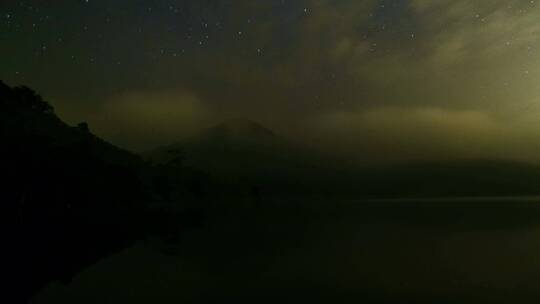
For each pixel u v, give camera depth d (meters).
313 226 43.06
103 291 15.42
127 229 40.22
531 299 13.91
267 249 26.55
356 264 21.00
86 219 50.62
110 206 68.69
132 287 16.12
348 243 29.05
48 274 18.91
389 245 27.73
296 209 83.81
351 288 15.69
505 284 16.11
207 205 93.50
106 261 22.47
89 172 63.53
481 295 14.46
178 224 46.00
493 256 23.05
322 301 13.89
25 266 21.05
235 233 36.56
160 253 25.22
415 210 76.06
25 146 50.88
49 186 52.66
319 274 18.47
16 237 33.22
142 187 87.56
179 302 13.84
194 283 16.77
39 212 52.84
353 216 59.03
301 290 15.42
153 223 46.94
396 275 18.06
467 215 58.75
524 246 26.70
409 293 14.81
